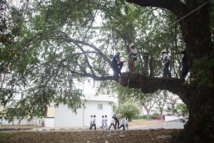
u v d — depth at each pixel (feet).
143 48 30.45
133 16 34.04
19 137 32.73
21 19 22.53
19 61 26.55
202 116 19.63
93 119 56.13
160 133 28.71
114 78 27.17
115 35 31.27
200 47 21.63
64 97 29.81
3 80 24.84
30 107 27.96
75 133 36.40
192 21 22.31
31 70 27.40
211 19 22.66
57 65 28.17
